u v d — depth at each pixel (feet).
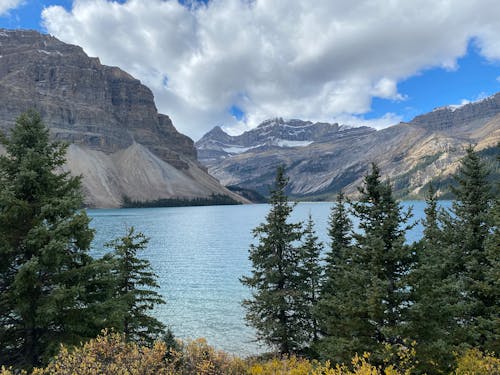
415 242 46.52
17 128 51.70
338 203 86.12
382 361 43.47
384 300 47.24
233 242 325.42
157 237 364.99
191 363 39.60
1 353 47.11
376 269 46.09
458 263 62.44
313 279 72.13
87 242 51.26
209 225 509.35
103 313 49.93
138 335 63.87
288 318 73.56
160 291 157.48
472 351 48.78
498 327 52.16
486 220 60.64
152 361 35.88
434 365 41.86
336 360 46.47
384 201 49.16
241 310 130.52
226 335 107.65
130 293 60.29
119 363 34.91
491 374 39.88
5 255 46.80
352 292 49.11
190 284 170.60
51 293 45.70
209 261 231.91
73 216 49.88
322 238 302.66
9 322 47.32
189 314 126.31
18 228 48.39
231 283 172.45
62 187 54.65
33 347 47.55
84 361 33.40
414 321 43.27
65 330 47.96
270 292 68.03
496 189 62.59
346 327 48.47
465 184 65.92
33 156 49.55
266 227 68.64
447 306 45.55
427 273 44.68
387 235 48.52
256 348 98.37
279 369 45.32
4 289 47.75
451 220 67.56
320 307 60.34
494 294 55.67
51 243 44.32
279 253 69.56
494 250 54.03
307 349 69.00
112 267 52.60
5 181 48.85
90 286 53.01
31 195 51.03
